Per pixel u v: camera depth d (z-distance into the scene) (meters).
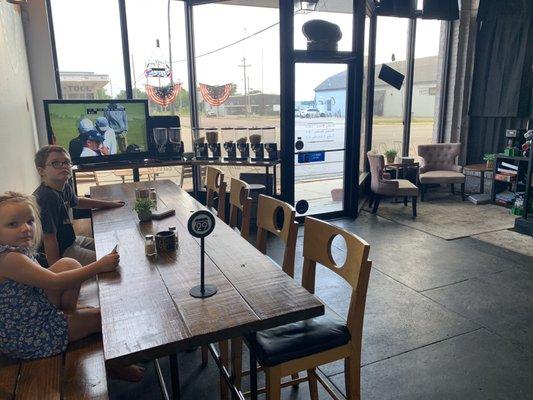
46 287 1.41
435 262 3.60
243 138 4.28
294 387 2.06
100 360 1.45
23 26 3.78
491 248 3.94
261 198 2.20
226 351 2.02
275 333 1.59
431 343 2.38
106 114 3.84
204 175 4.80
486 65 5.96
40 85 3.99
